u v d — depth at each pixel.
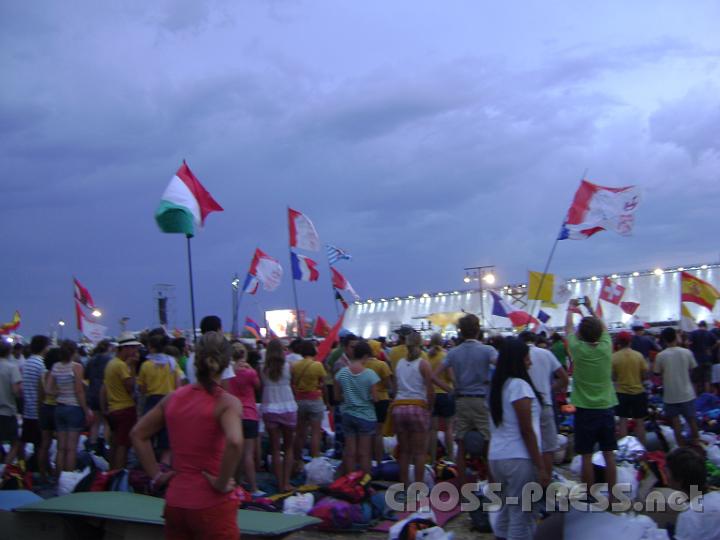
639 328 15.25
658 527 6.98
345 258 17.81
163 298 20.22
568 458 11.12
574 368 8.27
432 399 8.92
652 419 11.61
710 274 36.53
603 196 11.74
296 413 9.66
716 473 8.72
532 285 18.98
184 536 4.41
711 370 17.02
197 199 10.05
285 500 8.34
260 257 17.50
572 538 6.32
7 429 10.37
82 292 17.08
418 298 44.94
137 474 7.98
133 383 9.43
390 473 9.66
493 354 8.57
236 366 8.77
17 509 6.46
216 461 4.39
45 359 10.61
